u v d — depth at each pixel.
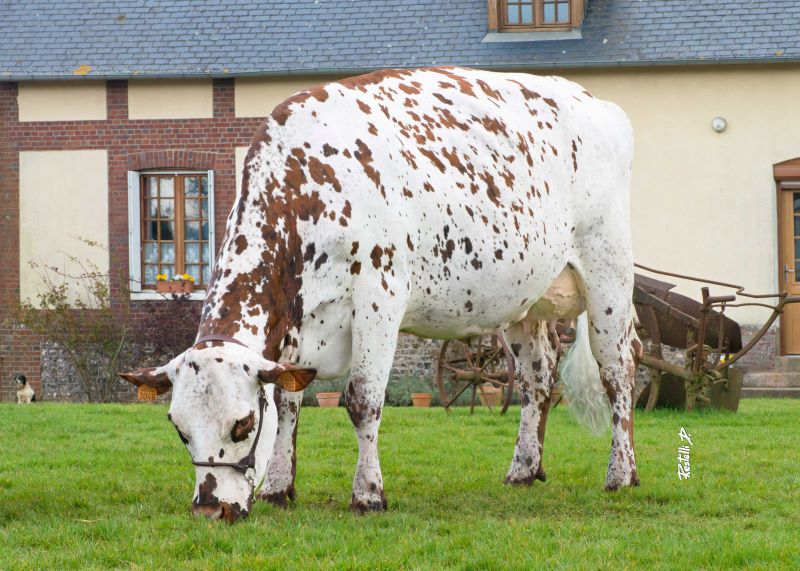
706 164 19.80
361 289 6.70
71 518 6.84
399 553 5.70
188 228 21.05
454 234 7.16
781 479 8.33
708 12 20.22
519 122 7.84
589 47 19.91
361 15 21.14
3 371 20.91
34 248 20.95
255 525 5.96
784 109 19.64
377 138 6.88
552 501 7.53
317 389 17.81
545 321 8.54
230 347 5.89
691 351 13.98
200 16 21.52
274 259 6.41
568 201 8.10
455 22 20.78
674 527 6.57
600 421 8.55
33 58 20.84
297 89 20.45
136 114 20.78
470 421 12.65
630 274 8.51
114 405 14.80
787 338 19.92
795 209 19.91
